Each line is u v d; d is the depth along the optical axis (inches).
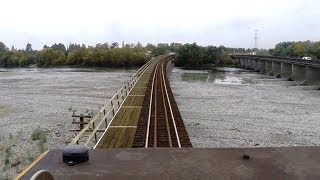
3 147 862.5
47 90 2070.6
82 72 3902.6
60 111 1352.1
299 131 1069.8
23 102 1594.5
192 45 5007.4
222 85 2423.7
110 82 2593.5
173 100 1256.8
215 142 910.4
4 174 676.7
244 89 2187.5
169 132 722.8
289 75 3240.7
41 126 1088.2
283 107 1510.8
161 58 4889.3
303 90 2204.7
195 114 1284.4
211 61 5036.9
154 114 948.0
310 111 1427.2
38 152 813.2
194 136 966.4
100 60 5319.9
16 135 985.5
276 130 1075.9
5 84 2464.3
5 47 6820.9
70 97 1749.5
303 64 2709.2
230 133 1014.4
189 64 4847.4
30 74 3558.1
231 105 1521.9
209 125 1108.5
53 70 4397.1
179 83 2504.9
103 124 997.2
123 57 5295.3
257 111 1393.9
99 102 1585.9
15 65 5733.3
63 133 990.4
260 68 4261.8
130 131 699.4
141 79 1978.3
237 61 5546.3
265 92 2053.4
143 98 1203.2
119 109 969.5
